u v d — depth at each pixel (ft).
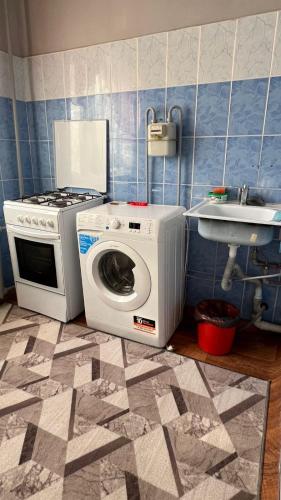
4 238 8.75
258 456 4.28
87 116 7.93
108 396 5.27
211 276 7.54
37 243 7.15
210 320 6.07
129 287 6.77
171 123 6.64
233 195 6.82
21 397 5.25
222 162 6.75
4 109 8.23
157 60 6.77
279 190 6.39
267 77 5.93
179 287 7.18
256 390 5.42
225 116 6.47
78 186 8.61
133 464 4.17
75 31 7.49
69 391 5.38
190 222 7.38
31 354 6.32
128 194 8.01
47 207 6.79
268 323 6.96
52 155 8.84
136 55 6.95
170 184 7.39
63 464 4.17
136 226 5.79
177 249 6.66
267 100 6.04
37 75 8.33
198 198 7.20
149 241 5.73
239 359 6.24
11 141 8.59
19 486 3.90
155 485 3.92
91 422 4.79
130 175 7.83
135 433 4.61
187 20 6.31
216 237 5.53
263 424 4.75
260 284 6.78
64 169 8.70
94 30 7.27
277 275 6.24
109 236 6.13
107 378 5.67
